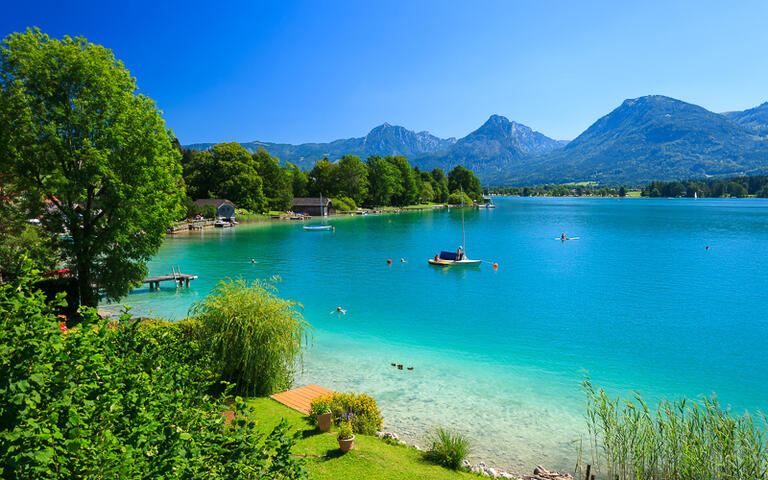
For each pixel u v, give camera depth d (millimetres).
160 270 46469
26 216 22312
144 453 5156
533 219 128375
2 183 21656
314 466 10297
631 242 70750
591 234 84125
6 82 20688
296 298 34844
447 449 11750
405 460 11320
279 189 142500
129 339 7434
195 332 15305
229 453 5879
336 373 19344
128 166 22578
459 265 50281
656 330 26016
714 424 10758
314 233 89000
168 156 25703
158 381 7016
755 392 17578
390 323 27859
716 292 36000
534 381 18609
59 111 20984
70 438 4641
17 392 4441
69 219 22672
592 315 29547
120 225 22859
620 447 11703
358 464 10570
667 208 190750
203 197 126000
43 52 21141
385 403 16344
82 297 23938
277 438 6266
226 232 90875
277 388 16109
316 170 168375
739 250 60125
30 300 5078
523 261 53344
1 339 4762
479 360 21156
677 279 41469
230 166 125625
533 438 13906
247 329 14672
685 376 19203
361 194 167750
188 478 5176
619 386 18203
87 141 21469
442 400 16656
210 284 39719
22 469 4105
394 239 78188
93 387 5297
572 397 17047
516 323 27734
